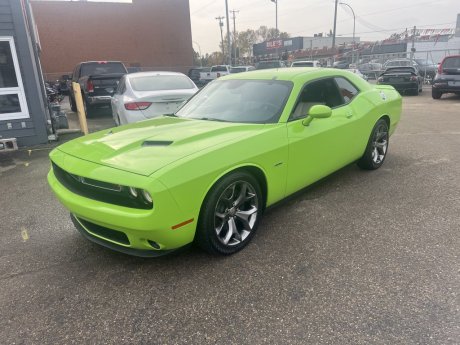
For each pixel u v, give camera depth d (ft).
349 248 10.92
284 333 7.74
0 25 24.84
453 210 13.26
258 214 11.37
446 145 22.89
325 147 13.42
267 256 10.62
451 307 8.29
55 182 11.12
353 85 16.03
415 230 11.87
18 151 25.52
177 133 11.01
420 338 7.45
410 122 32.07
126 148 10.14
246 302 8.73
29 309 8.80
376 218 12.80
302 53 184.24
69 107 56.54
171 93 24.97
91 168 9.46
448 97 53.42
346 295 8.83
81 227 10.96
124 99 25.48
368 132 16.24
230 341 7.60
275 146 11.26
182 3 130.11
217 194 9.79
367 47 144.66
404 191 15.19
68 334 7.98
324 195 14.93
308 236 11.69
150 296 9.08
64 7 119.44
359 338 7.52
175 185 8.72
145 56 129.90
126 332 7.97
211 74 90.74
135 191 8.61
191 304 8.73
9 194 16.75
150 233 8.80
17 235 12.63
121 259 10.79
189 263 10.38
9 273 10.32
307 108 13.02
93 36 123.65
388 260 10.23
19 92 26.21
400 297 8.68
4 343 7.79
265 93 13.07
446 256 10.32
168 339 7.73
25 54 25.88
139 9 126.21
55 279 9.95
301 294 8.93
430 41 127.75
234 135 10.89
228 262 10.39
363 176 17.15
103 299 9.05
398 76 56.49
